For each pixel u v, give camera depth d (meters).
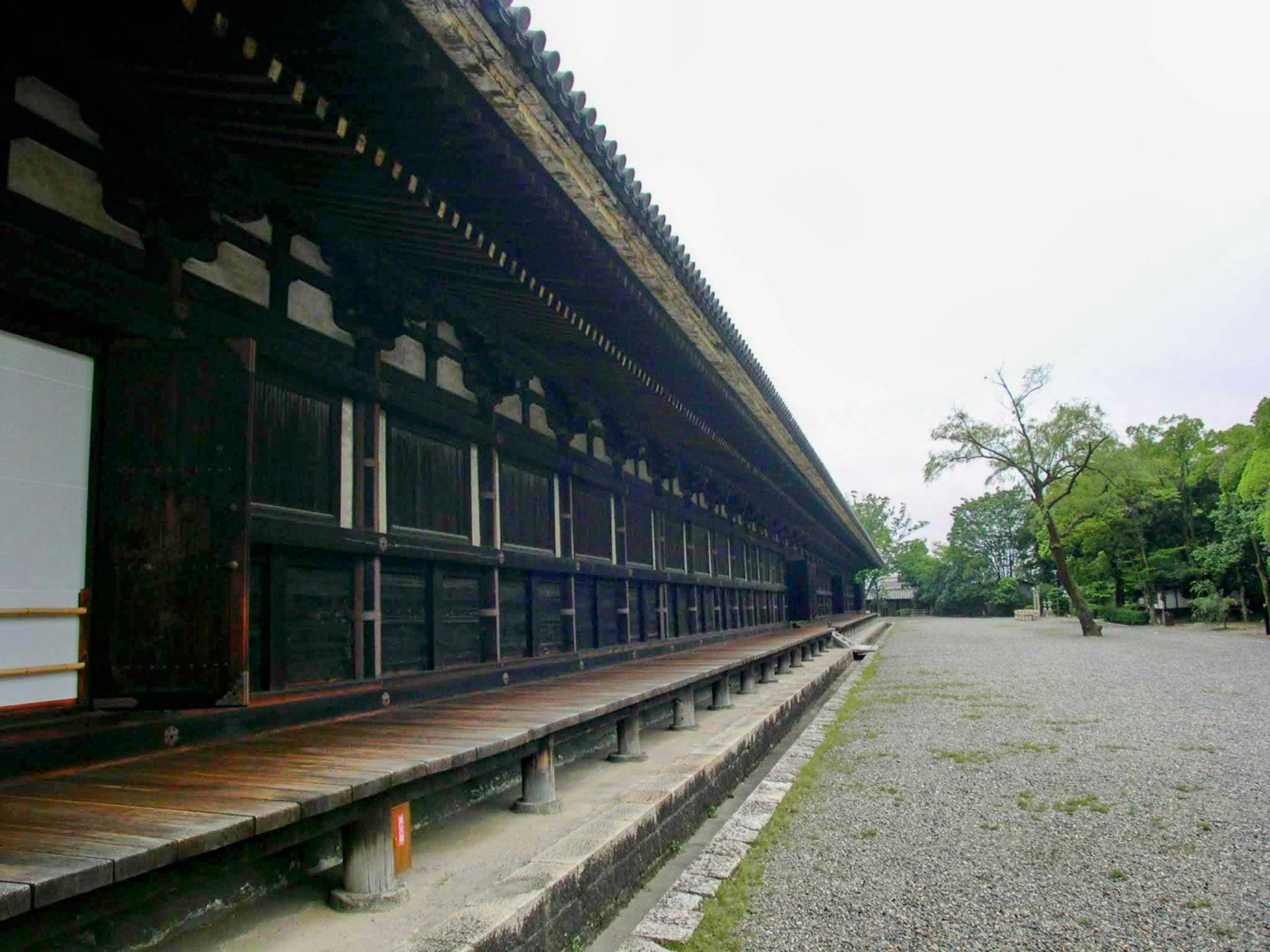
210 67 4.33
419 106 5.13
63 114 4.52
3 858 2.86
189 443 4.63
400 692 7.07
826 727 13.38
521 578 9.95
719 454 16.69
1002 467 41.91
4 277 4.07
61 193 4.53
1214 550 44.28
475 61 4.85
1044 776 9.25
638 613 14.20
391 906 4.55
